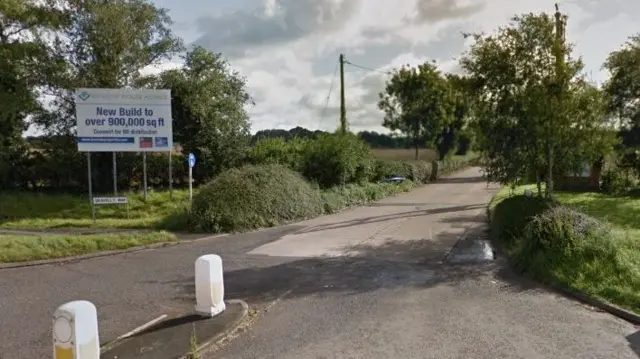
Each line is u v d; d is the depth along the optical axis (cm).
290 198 1582
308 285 816
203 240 1257
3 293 784
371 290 776
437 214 1645
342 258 1019
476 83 1271
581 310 658
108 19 2153
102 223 1551
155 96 1788
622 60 2303
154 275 898
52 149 2231
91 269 948
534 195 1299
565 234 852
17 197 1964
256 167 1650
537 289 762
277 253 1086
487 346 537
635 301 649
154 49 2334
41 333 604
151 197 2041
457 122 3741
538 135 1197
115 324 630
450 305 690
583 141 1237
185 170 2419
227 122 2464
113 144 1773
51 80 2156
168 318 642
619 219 1280
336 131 2244
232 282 843
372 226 1420
